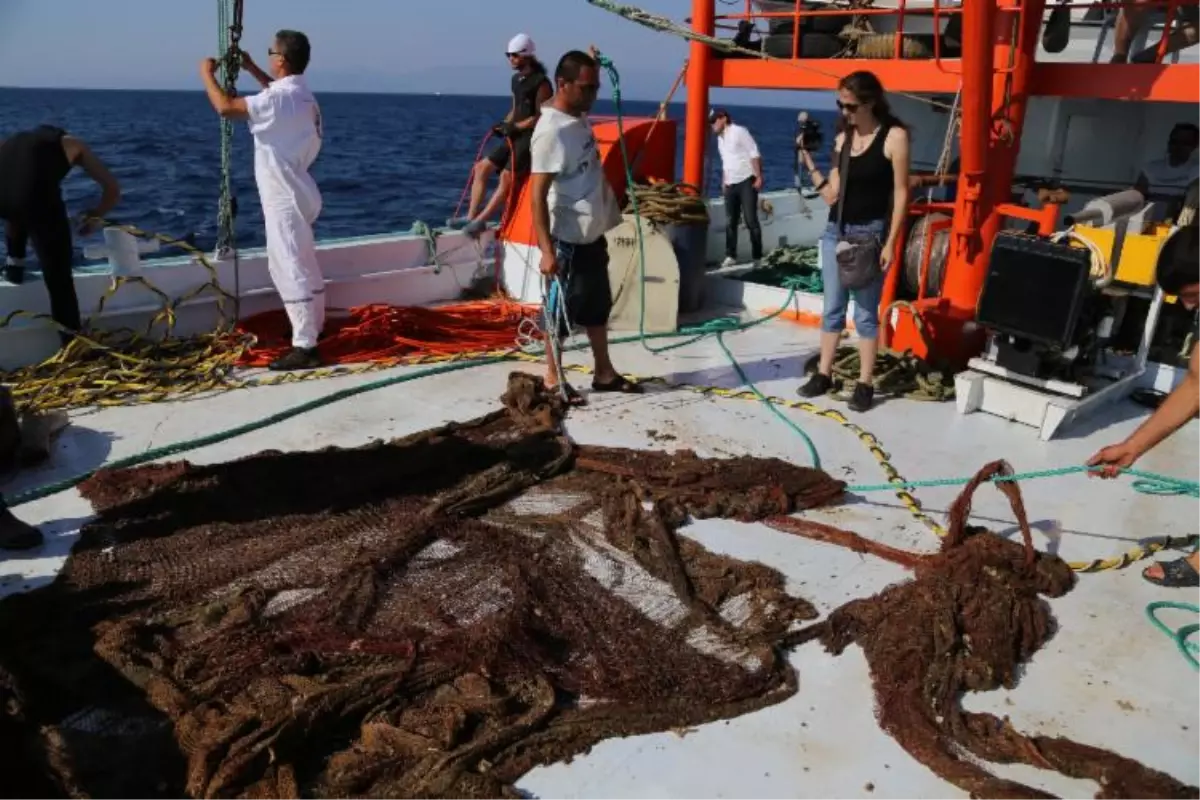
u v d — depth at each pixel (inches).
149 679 123.9
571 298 222.2
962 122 229.3
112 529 164.1
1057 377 225.3
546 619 141.9
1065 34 291.1
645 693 126.6
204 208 714.2
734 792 112.1
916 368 245.8
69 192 772.6
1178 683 134.0
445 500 174.4
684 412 225.3
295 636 134.6
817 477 188.1
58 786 106.8
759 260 361.7
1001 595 145.9
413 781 110.6
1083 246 211.3
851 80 205.8
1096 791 113.5
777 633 140.6
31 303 235.0
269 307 276.1
